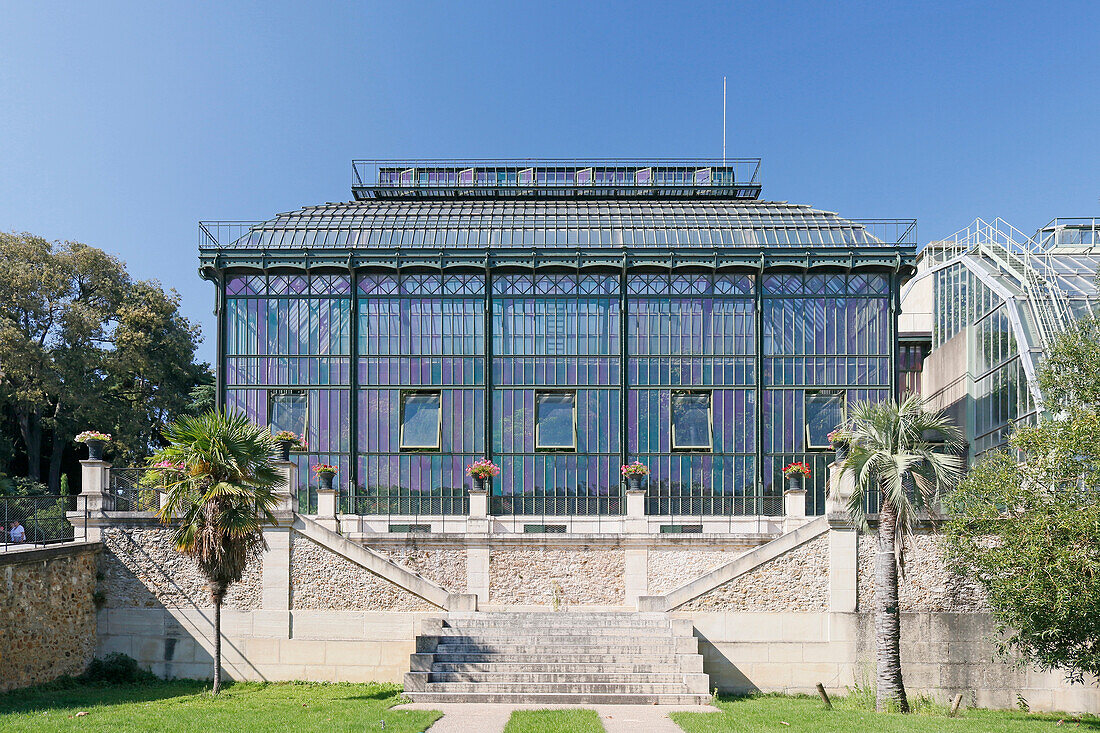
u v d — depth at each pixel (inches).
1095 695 847.7
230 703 737.6
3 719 633.6
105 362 1646.2
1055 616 692.1
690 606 879.1
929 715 733.9
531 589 965.8
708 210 1364.4
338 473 1194.6
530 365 1218.0
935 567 870.4
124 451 1670.8
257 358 1210.6
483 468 1011.9
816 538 883.4
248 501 775.1
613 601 960.9
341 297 1223.5
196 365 1962.4
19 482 1457.9
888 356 1205.1
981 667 860.0
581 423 1206.9
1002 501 748.6
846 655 866.8
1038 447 749.9
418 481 1196.5
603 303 1230.3
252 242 1267.2
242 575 902.4
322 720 629.6
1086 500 705.6
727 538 965.2
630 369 1215.6
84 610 887.7
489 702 733.9
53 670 835.4
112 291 1747.0
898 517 778.8
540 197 1466.5
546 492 1194.6
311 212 1358.3
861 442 800.9
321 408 1204.5
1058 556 680.4
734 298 1224.8
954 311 1392.7
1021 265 1258.0
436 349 1218.6
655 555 968.3
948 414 1395.2
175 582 906.7
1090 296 1103.6
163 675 896.3
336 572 896.9
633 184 1471.5
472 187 1459.2
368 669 880.9
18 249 1622.8
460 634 833.5
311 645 888.9
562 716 661.3
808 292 1222.3
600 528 1123.9
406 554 981.8
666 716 674.8
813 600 874.8
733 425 1202.6
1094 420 701.9
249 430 777.6
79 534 913.5
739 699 827.4
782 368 1211.2
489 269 1218.6
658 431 1203.9
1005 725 673.6
